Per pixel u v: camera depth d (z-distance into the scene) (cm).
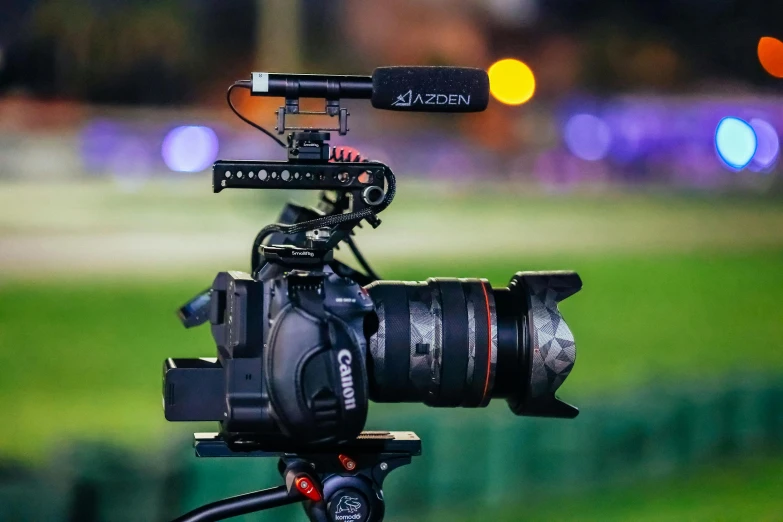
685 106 3591
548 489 835
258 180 367
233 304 365
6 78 3528
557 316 394
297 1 3709
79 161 2664
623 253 2336
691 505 854
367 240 2327
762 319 1691
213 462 706
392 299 394
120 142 2706
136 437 941
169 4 3769
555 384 394
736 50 4078
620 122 3616
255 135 2836
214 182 365
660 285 1981
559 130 3603
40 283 1688
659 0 4341
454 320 392
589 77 4341
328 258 379
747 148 3350
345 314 362
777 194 3325
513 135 3566
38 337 1381
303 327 354
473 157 3419
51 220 2269
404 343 391
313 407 350
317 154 374
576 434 850
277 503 395
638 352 1391
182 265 1883
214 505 391
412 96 379
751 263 2275
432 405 406
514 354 396
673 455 898
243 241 2170
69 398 1120
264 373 366
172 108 3741
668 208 3192
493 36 4347
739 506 860
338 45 4128
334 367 351
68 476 703
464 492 802
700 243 2531
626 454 873
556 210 3077
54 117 2800
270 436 387
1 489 689
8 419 1027
